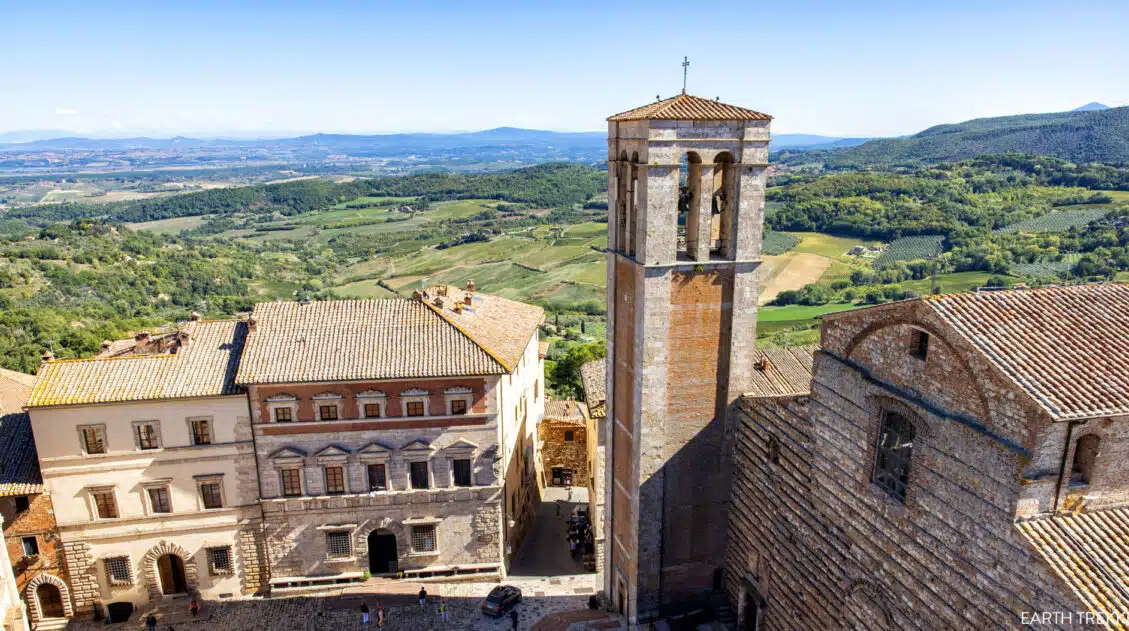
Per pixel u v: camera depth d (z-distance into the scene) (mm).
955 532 26812
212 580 54688
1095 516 24406
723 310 41625
